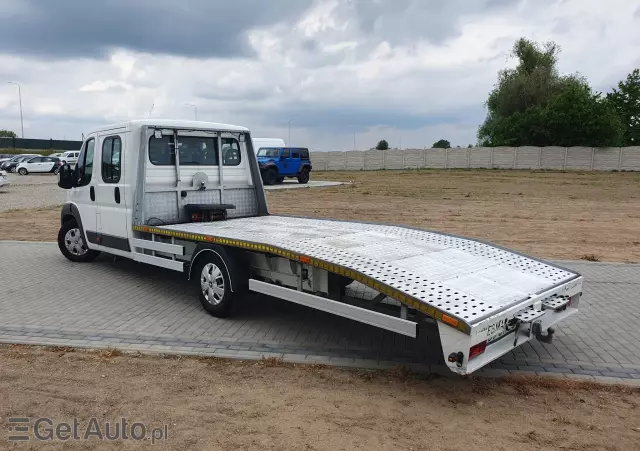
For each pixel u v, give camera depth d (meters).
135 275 8.20
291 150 31.69
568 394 4.29
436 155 52.47
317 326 5.88
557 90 55.97
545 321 4.61
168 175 7.50
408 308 4.57
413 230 6.83
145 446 3.45
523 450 3.46
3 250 10.37
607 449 3.50
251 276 6.04
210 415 3.86
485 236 13.04
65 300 6.81
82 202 8.45
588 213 17.98
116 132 7.46
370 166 55.53
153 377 4.51
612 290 7.57
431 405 4.07
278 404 4.04
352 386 4.38
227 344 5.29
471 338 3.77
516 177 38.53
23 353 5.03
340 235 6.24
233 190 8.36
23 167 42.38
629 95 59.69
